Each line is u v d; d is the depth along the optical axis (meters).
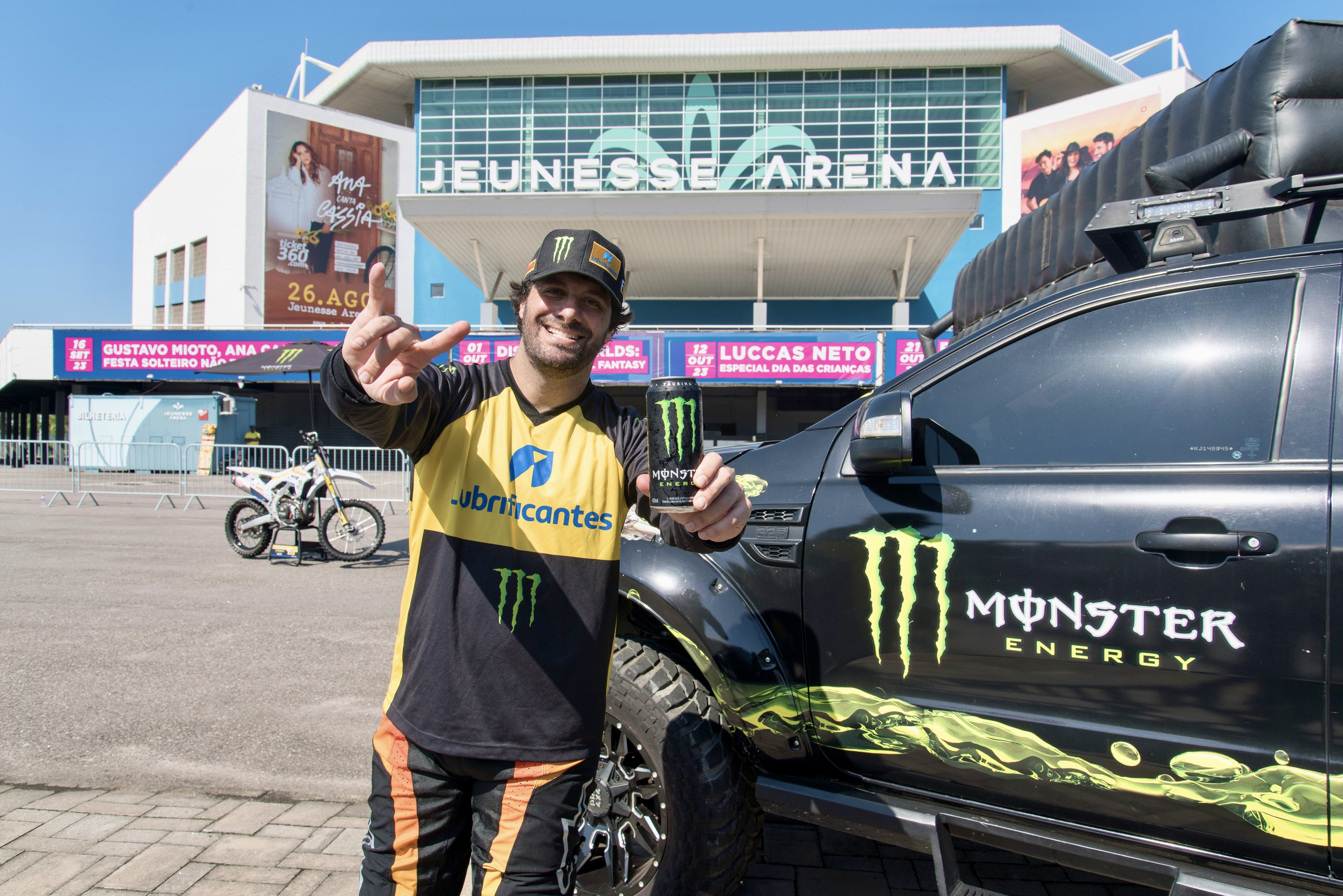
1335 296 1.62
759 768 2.10
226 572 7.09
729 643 2.04
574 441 1.50
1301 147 2.21
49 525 9.78
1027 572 1.72
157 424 18.16
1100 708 1.64
